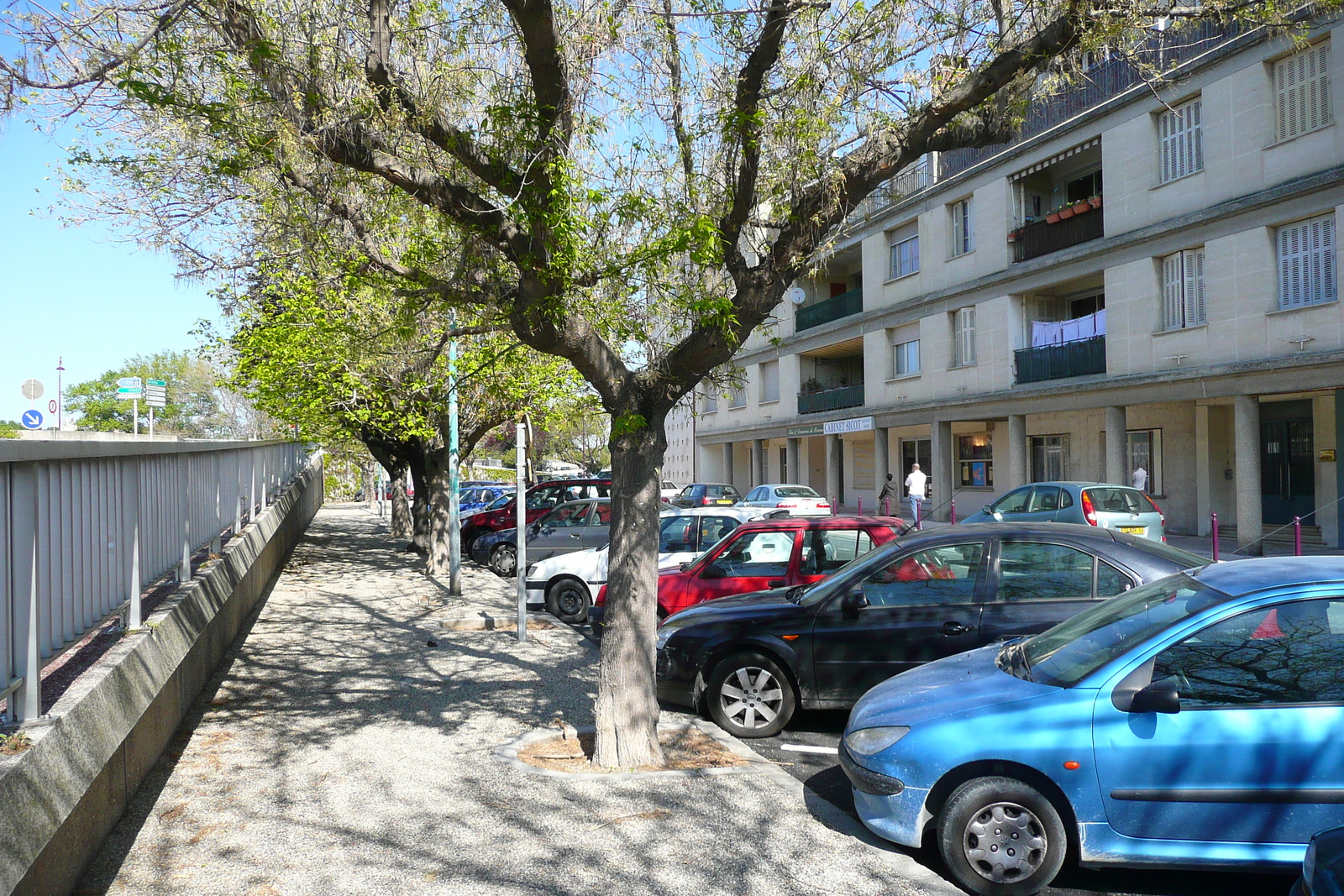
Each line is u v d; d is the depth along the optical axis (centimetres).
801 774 612
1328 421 1839
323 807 526
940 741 443
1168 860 414
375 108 632
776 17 634
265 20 620
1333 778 403
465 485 3247
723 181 707
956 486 2962
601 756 600
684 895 417
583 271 625
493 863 450
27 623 395
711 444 4503
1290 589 425
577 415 1003
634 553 616
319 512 4294
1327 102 1669
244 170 664
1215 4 675
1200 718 416
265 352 1631
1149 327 2050
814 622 697
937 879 435
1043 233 2380
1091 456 2433
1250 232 1808
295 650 991
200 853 461
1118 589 652
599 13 681
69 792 384
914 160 649
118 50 572
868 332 3138
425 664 922
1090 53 665
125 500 577
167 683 625
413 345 948
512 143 598
